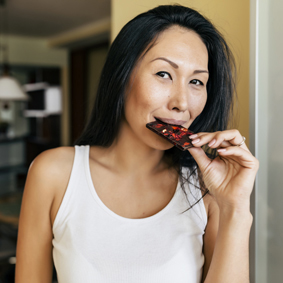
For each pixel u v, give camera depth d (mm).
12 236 2920
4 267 2643
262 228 937
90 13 4660
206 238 989
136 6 1498
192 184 956
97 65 6008
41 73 7285
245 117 1199
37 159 950
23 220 931
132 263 854
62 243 884
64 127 6922
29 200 922
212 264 872
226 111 1031
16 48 6277
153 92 824
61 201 917
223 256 851
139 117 850
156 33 841
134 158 934
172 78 835
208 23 916
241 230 850
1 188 5734
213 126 1045
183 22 871
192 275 898
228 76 1007
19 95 3986
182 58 823
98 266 849
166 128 820
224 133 787
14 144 7961
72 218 886
